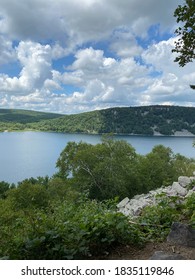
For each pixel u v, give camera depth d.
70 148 50.38
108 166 45.84
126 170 46.81
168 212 6.20
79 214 5.86
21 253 4.40
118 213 5.19
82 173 45.94
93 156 46.00
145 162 49.78
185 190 9.66
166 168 52.97
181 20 6.13
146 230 5.75
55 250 4.36
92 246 4.80
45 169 143.12
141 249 4.94
